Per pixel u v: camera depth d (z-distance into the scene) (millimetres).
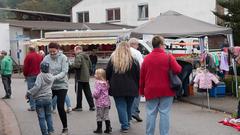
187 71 15906
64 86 9555
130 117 10039
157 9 41875
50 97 9195
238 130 9953
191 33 16516
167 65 8164
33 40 37188
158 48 8328
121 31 34188
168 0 40906
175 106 14258
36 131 10312
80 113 12875
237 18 25359
